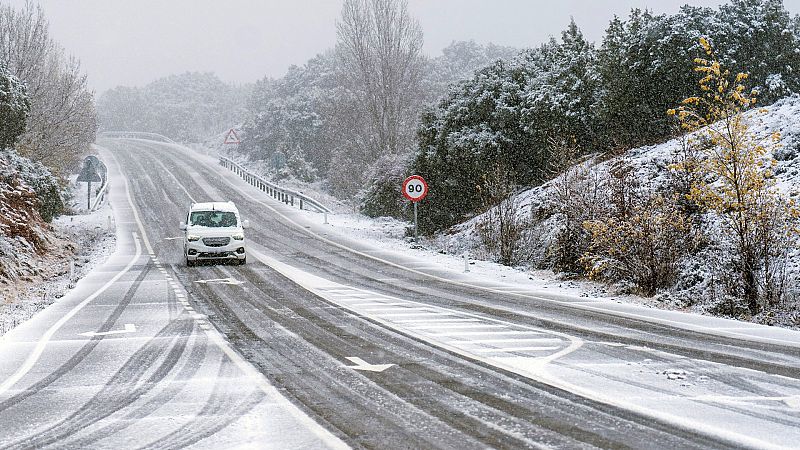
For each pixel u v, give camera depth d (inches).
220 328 550.3
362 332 526.3
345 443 273.1
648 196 847.1
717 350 454.0
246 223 1060.5
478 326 550.3
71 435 289.9
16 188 1251.8
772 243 663.1
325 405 327.9
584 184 968.9
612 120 1355.8
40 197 1379.2
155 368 413.1
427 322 570.9
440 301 695.1
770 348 460.8
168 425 301.1
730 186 700.0
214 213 1065.5
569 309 641.0
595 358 428.1
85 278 893.2
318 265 1018.7
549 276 911.0
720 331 526.6
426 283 839.1
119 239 1369.3
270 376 388.2
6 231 1047.6
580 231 901.2
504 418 303.0
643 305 673.6
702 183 713.0
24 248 1041.5
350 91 3548.2
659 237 751.7
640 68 1288.1
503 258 1063.6
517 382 367.2
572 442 270.2
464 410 316.2
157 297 729.0
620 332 522.3
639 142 1304.1
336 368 406.0
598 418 301.4
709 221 831.7
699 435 276.8
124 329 550.3
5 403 342.0
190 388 364.5
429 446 268.2
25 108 1423.5
